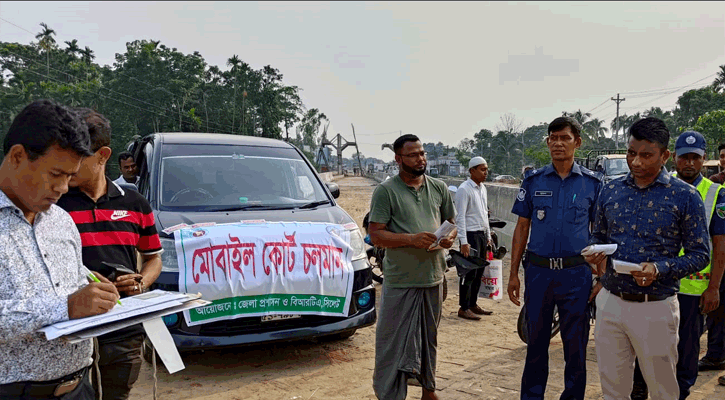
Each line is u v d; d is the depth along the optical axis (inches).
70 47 3216.0
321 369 187.2
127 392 116.1
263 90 3171.8
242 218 191.3
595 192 145.8
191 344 167.2
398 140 147.8
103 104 2581.2
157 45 2758.4
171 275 168.1
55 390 75.6
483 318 260.2
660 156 118.7
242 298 172.1
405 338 144.0
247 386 171.0
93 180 106.9
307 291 180.2
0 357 70.6
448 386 172.9
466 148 4015.8
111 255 108.4
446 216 158.6
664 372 121.3
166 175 208.7
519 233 154.3
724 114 1413.6
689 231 117.7
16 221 70.8
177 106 2743.6
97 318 73.6
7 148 69.9
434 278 145.4
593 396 165.3
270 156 235.8
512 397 163.6
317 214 205.5
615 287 122.0
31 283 70.8
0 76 2965.1
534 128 3786.9
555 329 216.5
